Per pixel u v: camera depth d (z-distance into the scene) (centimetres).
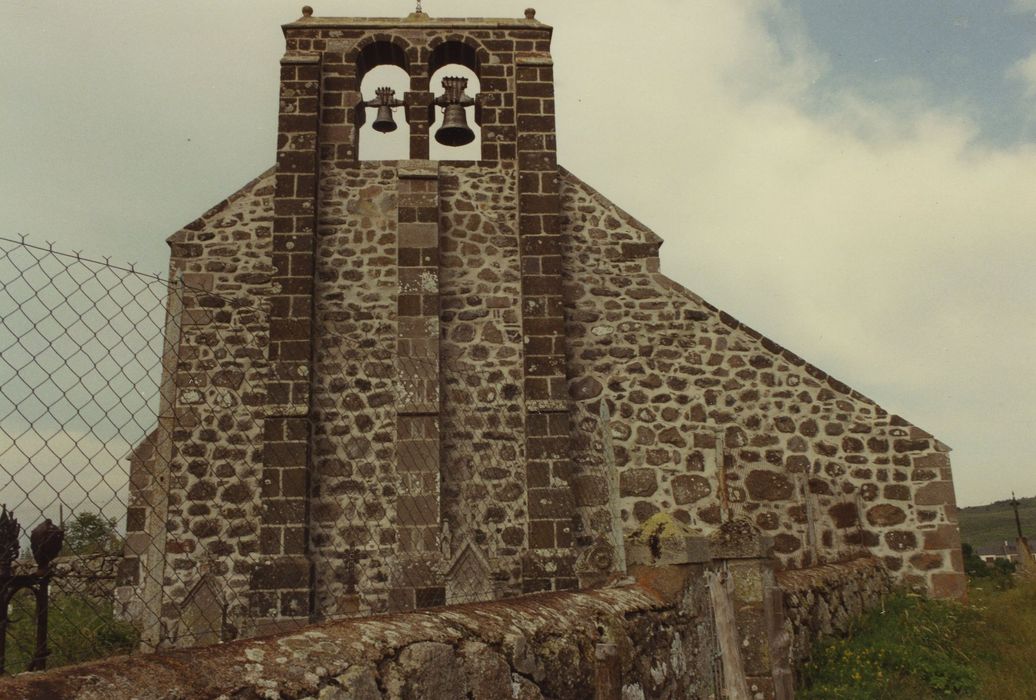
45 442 324
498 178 1284
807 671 779
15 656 459
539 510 1134
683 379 1246
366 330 1201
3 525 357
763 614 634
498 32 1330
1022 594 1161
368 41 1308
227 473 1134
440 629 354
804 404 1238
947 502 1185
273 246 1188
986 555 5828
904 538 1183
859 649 879
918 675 862
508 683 371
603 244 1293
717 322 1268
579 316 1263
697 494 1205
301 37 1299
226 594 1087
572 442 1216
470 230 1262
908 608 1069
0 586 353
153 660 241
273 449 1112
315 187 1220
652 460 1216
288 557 1077
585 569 581
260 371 1176
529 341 1199
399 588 1065
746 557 646
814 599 868
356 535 1116
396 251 1232
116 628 518
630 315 1268
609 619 473
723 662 607
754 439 1227
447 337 1217
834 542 1190
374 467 1142
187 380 1163
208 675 246
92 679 218
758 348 1259
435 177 1252
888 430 1218
